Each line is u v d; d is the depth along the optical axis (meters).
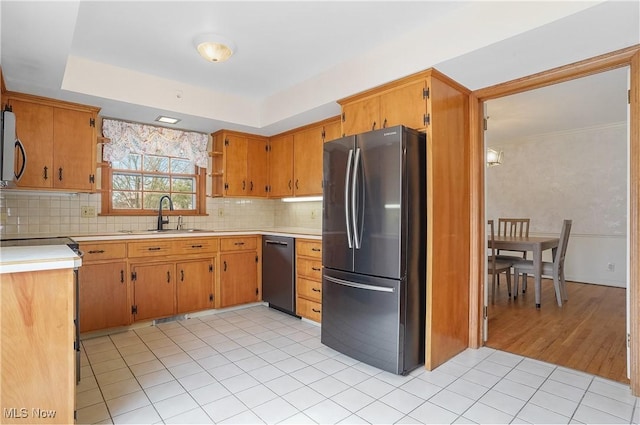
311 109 3.24
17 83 2.60
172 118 3.54
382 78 2.59
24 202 3.10
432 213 2.41
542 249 4.10
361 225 2.46
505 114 4.43
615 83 3.37
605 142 5.09
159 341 2.91
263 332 3.15
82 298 2.91
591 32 1.87
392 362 2.28
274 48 2.64
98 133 3.46
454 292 2.64
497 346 2.84
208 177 4.23
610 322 3.44
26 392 1.43
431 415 1.85
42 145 2.90
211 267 3.66
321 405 1.94
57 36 1.93
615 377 2.29
